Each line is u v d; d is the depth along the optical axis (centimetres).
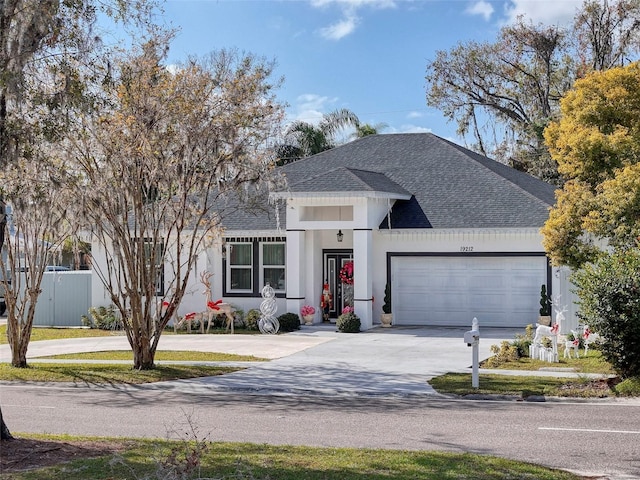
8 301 2067
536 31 4741
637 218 2042
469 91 4991
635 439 1127
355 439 1143
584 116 2269
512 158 5019
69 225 2022
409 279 2897
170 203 2041
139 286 2022
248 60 2011
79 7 1311
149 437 1162
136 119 1770
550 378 1742
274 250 3061
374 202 2875
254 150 2006
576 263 2245
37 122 1345
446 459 952
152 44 1806
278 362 2106
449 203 2955
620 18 4378
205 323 3055
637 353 1587
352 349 2333
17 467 907
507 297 2783
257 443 1095
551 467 949
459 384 1684
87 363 2152
